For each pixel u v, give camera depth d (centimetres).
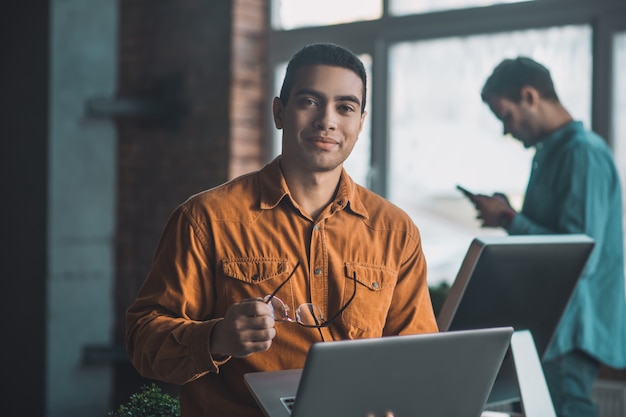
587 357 318
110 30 575
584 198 307
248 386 151
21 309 574
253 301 145
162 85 573
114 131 579
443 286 404
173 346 156
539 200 316
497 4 491
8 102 579
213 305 174
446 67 509
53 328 559
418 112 520
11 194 578
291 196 176
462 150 504
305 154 170
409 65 523
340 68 169
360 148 540
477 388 148
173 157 564
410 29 520
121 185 581
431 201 515
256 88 559
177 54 567
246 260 172
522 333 192
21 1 570
